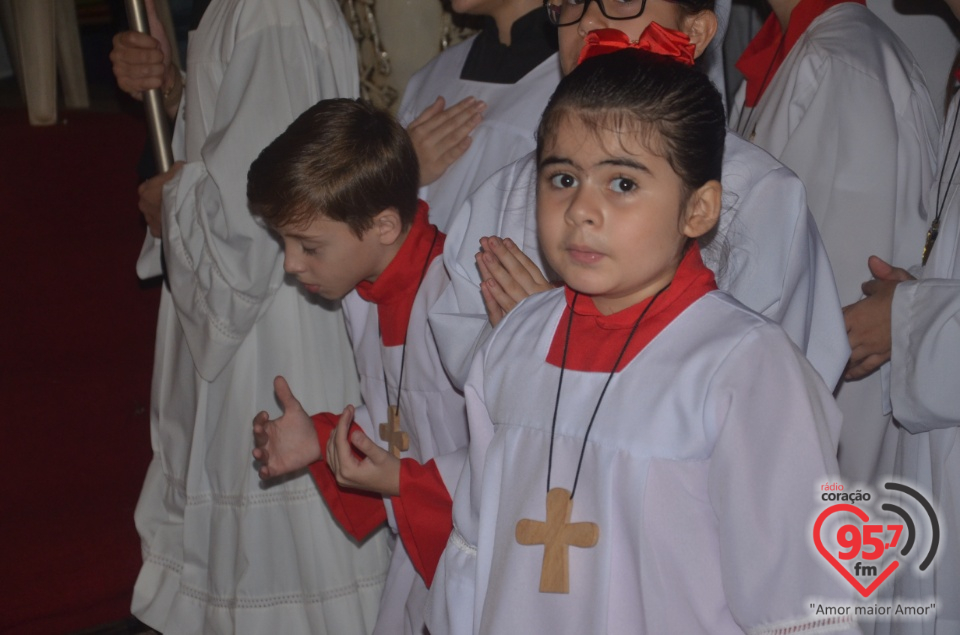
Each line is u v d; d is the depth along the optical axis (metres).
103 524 3.50
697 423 1.41
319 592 2.63
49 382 3.92
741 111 2.81
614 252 1.41
